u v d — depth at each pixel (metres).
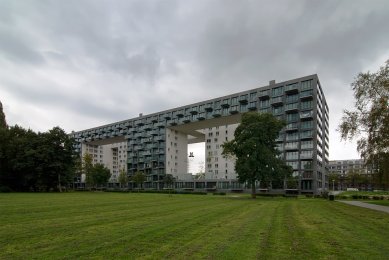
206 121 110.88
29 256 9.03
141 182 122.62
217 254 9.24
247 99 97.50
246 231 13.31
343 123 35.25
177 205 29.39
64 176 81.62
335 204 33.34
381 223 16.52
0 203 30.56
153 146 128.75
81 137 162.88
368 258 8.98
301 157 83.56
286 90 87.81
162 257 8.94
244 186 97.62
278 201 39.03
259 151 50.94
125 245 10.43
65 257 8.91
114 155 187.25
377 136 32.25
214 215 19.92
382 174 34.88
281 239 11.59
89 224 15.31
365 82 33.75
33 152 75.12
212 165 125.62
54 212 21.55
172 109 122.50
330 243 10.95
